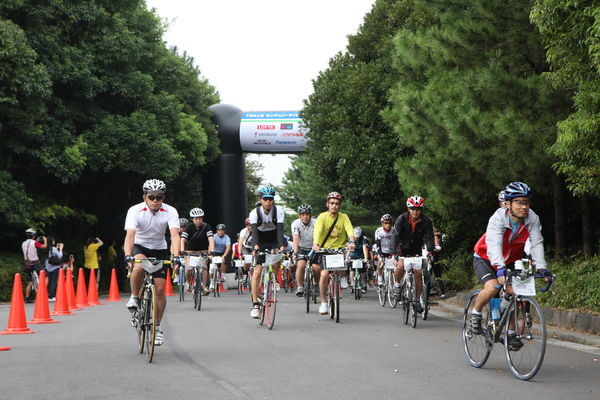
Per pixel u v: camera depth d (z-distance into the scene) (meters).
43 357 9.23
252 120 41.22
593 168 10.59
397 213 27.50
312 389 7.14
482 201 16.64
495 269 8.37
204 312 16.17
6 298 22.39
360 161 25.62
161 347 10.16
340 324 13.30
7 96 22.80
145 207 9.23
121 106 30.03
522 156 12.76
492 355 9.43
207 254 17.50
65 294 16.27
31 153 24.72
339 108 26.95
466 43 14.32
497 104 13.15
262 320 13.02
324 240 13.80
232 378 7.73
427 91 14.78
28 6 24.80
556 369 8.34
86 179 30.58
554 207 17.28
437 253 18.27
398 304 18.30
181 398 6.72
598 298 12.04
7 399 6.68
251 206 54.31
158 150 29.09
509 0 13.73
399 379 7.68
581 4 9.98
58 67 25.64
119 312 16.61
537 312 7.54
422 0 14.77
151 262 9.02
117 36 28.19
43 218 25.72
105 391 7.04
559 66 11.32
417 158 15.39
